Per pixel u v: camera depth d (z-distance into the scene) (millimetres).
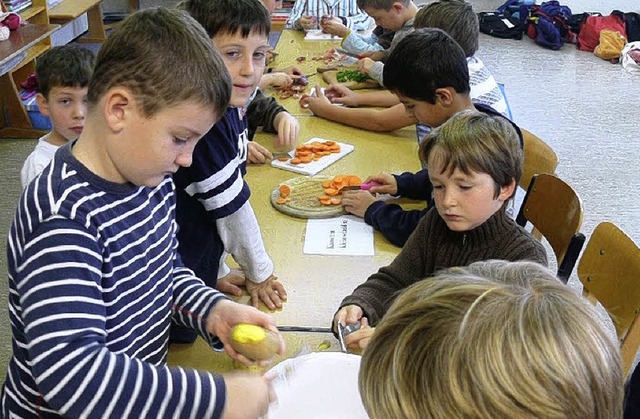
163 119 911
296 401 1131
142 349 1110
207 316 1207
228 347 1185
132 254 1022
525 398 540
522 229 1483
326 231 1816
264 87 2883
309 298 1557
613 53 5926
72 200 920
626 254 1612
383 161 2215
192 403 903
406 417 583
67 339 867
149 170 953
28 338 876
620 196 3732
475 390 552
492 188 1391
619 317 1584
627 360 1518
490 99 2645
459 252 1484
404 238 1751
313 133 2453
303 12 3922
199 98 917
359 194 1909
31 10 4570
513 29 6559
